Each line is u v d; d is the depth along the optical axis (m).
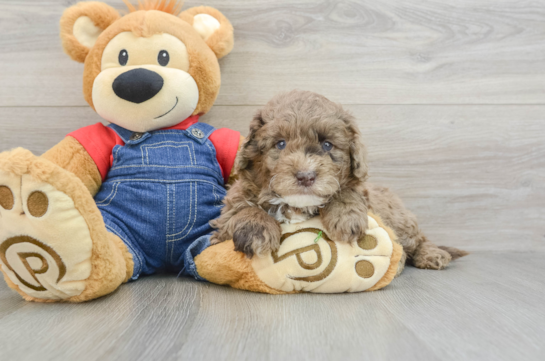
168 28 0.67
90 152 0.66
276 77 0.80
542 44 0.82
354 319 0.49
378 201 0.69
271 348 0.43
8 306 0.54
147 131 0.68
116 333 0.46
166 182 0.64
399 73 0.81
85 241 0.53
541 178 0.83
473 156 0.82
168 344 0.44
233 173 0.71
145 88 0.64
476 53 0.81
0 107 0.78
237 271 0.58
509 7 0.81
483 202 0.82
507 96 0.82
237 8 0.79
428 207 0.82
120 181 0.65
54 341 0.44
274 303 0.54
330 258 0.57
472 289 0.60
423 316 0.50
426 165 0.82
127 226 0.63
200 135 0.69
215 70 0.70
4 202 0.51
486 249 0.82
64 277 0.53
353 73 0.80
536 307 0.53
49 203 0.51
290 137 0.56
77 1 0.78
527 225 0.82
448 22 0.81
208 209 0.66
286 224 0.59
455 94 0.81
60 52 0.78
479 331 0.47
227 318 0.49
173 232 0.64
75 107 0.79
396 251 0.59
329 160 0.55
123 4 0.77
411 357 0.42
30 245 0.52
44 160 0.52
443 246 0.77
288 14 0.79
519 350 0.44
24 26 0.78
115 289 0.58
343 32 0.80
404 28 0.81
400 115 0.81
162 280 0.64
